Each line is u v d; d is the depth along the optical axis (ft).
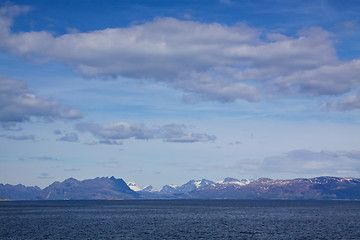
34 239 301.63
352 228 390.63
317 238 312.29
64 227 394.11
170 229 373.40
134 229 372.58
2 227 394.93
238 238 310.24
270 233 342.85
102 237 312.71
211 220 499.92
